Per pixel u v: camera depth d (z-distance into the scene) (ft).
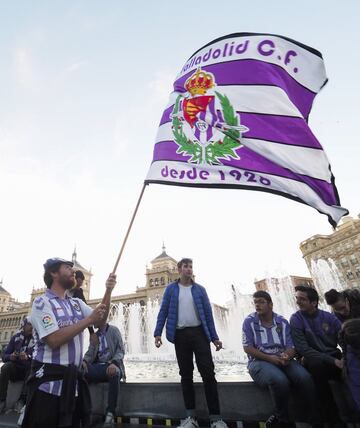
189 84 14.75
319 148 12.17
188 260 13.85
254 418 11.78
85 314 9.00
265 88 13.17
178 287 13.44
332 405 11.00
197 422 11.80
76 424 7.46
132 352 119.14
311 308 12.32
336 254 197.06
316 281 160.76
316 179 11.78
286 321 12.56
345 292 12.45
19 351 15.99
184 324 12.46
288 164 12.00
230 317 83.20
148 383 13.65
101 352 14.58
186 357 12.10
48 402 6.86
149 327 117.19
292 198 11.62
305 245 216.74
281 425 10.71
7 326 254.88
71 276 8.82
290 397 11.66
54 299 8.18
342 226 211.00
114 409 12.57
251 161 12.38
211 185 12.39
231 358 53.52
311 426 11.08
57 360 7.36
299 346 11.71
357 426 10.86
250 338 12.25
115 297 212.43
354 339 9.52
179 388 13.08
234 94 13.53
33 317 7.69
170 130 14.21
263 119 12.80
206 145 13.21
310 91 13.91
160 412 13.08
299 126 12.41
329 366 10.97
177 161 13.26
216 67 14.39
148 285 211.61
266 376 10.93
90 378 13.66
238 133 12.91
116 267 9.64
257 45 14.10
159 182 12.82
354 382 9.51
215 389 11.16
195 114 13.97
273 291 104.94
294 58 14.01
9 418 14.30
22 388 16.10
